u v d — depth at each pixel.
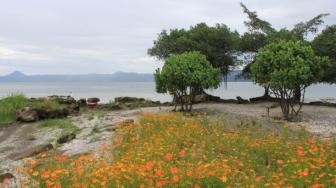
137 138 14.45
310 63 21.14
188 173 8.49
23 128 22.03
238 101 31.41
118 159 11.02
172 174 8.67
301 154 10.18
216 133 14.00
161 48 35.31
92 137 17.27
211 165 9.22
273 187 8.45
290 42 22.08
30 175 9.35
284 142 13.38
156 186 8.14
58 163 10.83
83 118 24.11
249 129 16.64
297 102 30.11
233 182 8.88
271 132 16.38
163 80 23.97
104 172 8.70
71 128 20.39
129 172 8.66
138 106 30.72
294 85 20.78
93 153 13.70
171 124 16.48
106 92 102.25
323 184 8.19
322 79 29.50
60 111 25.19
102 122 21.66
